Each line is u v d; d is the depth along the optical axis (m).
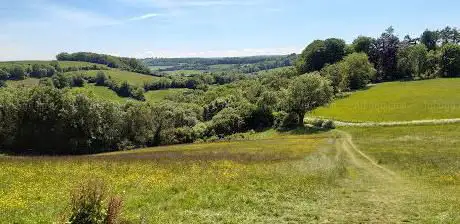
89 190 11.76
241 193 20.86
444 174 29.98
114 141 96.56
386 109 106.31
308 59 193.62
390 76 181.62
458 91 124.69
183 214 16.19
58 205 16.98
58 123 88.94
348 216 16.58
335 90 144.88
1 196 19.27
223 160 37.59
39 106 87.12
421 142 54.34
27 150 87.56
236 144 70.19
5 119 86.00
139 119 101.25
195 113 129.88
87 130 92.19
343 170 32.12
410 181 28.03
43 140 88.44
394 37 187.12
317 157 41.31
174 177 26.23
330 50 189.25
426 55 176.12
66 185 22.42
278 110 116.94
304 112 105.38
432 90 130.25
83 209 11.29
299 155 43.91
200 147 69.12
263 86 153.00
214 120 114.31
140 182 23.91
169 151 61.75
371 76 159.12
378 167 36.47
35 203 17.58
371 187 24.86
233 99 139.62
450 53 170.00
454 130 66.25
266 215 16.72
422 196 21.47
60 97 90.00
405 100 116.75
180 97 179.38
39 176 26.70
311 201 19.64
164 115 107.69
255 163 34.94
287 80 154.38
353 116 102.69
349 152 49.44
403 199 20.47
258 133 106.38
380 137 65.94
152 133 103.25
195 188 21.70
